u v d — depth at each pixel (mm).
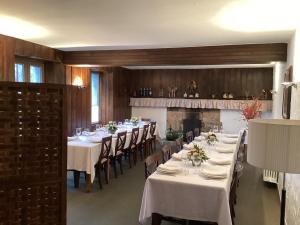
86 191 4465
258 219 3586
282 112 4461
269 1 2635
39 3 2824
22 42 4840
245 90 8461
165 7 2879
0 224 2119
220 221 2635
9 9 3020
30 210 2186
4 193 2100
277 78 5949
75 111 6754
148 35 4285
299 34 3191
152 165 3383
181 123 9164
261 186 4891
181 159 3631
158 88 9391
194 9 2918
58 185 2242
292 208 3010
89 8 2961
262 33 4012
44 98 2117
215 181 2818
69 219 3477
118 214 3639
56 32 4156
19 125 2078
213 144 4824
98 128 6445
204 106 8719
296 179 2783
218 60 5234
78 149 4414
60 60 6047
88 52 6043
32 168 2146
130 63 5809
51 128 2168
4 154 2068
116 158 5523
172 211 2842
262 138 1575
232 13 3047
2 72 4465
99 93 8289
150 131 7324
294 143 1495
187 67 8664
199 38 4480
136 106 9609
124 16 3230
